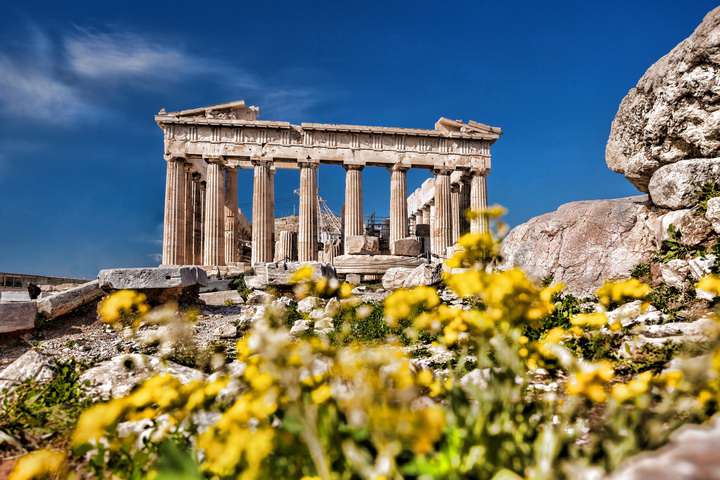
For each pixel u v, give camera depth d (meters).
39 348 9.70
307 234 35.41
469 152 38.72
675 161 9.94
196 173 40.03
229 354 7.83
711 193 8.88
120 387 5.14
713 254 7.79
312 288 3.83
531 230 11.87
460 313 2.96
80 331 11.14
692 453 1.63
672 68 9.48
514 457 2.29
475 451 2.20
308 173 36.19
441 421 1.89
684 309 7.34
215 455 2.18
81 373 5.71
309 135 36.59
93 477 3.19
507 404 2.47
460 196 41.81
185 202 35.81
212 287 20.97
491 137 38.75
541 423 2.93
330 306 11.16
